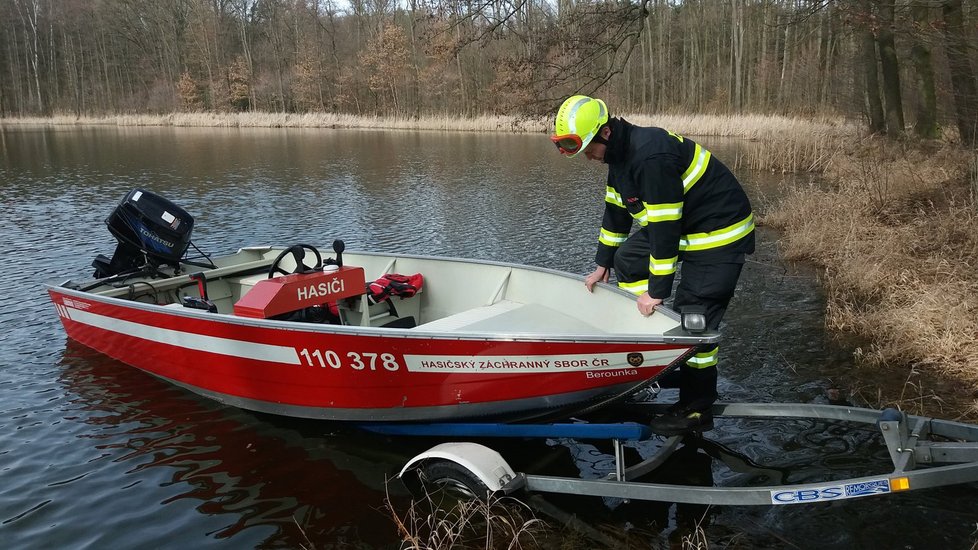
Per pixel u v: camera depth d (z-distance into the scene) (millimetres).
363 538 3232
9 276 8234
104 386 5086
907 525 3096
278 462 3998
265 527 3354
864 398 4406
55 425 4488
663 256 3303
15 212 12688
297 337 3930
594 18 9664
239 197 14555
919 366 4824
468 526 3227
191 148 27188
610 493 3191
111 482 3811
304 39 51750
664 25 38312
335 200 14102
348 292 4711
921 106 14648
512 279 4988
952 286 5645
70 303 5457
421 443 4203
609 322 4207
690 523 3207
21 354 5688
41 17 55312
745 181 15734
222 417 4590
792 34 28688
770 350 5371
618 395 3504
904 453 2984
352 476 3820
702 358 3602
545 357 3441
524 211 12547
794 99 28438
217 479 3824
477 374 3602
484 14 10047
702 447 3926
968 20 11094
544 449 4031
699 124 26984
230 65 53156
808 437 3977
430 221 11727
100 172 19062
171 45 54969
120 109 53812
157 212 5645
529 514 3309
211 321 4297
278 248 6531
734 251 3441
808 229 9078
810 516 3205
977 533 3018
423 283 5520
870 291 6625
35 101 54812
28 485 3789
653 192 3238
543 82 10070
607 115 3367
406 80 44812
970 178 9203
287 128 42750
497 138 32250
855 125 17906
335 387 4020
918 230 7938
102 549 3232
